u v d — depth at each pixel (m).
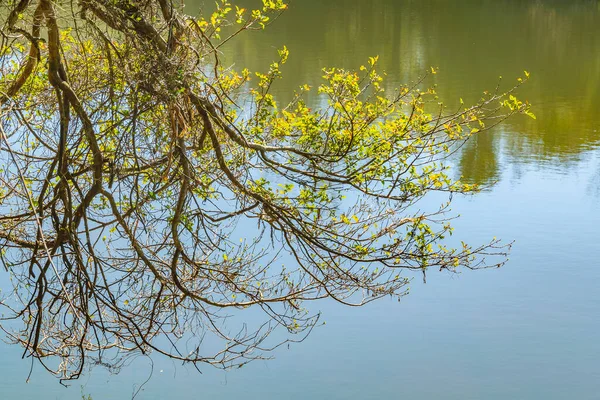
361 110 7.32
